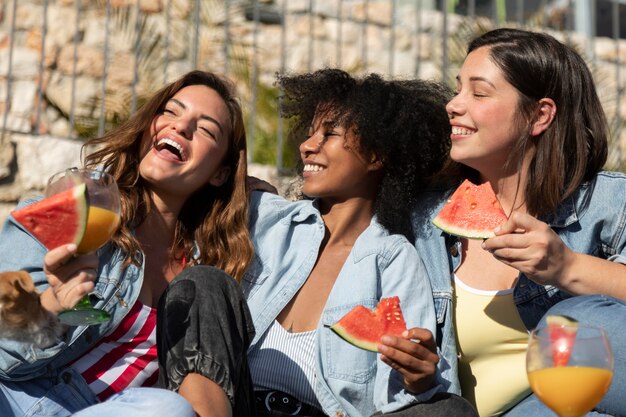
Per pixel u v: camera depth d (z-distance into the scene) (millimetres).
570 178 4328
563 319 3037
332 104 4434
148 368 3982
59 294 3289
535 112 4270
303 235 4410
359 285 4172
